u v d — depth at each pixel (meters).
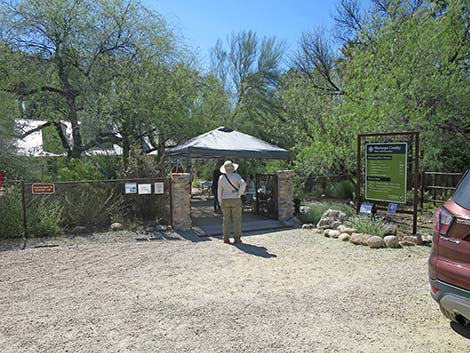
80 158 13.84
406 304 4.26
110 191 9.34
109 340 3.49
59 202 8.73
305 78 19.67
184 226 9.04
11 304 4.40
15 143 11.25
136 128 14.43
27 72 12.93
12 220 7.97
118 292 4.78
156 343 3.42
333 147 11.69
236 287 4.95
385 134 8.56
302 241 7.80
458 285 3.16
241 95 22.41
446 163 13.78
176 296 4.62
